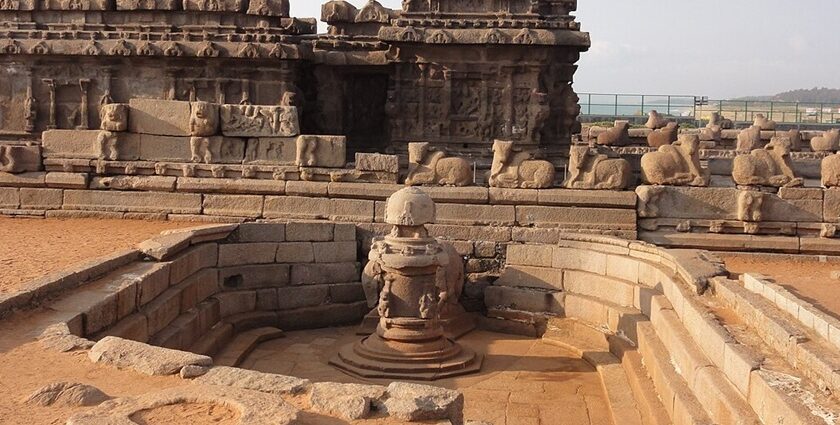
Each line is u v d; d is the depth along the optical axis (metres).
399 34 22.34
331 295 16.52
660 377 10.60
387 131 24.39
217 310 14.85
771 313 9.31
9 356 8.29
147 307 12.05
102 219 17.66
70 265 12.27
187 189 17.66
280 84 22.97
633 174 17.75
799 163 22.83
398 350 13.23
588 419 11.15
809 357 7.80
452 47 22.72
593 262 15.56
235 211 17.47
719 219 16.64
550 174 16.98
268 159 17.84
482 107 22.98
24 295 9.81
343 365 13.36
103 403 6.62
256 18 23.02
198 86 22.94
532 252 16.17
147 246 13.30
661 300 12.65
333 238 16.64
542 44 22.34
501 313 15.88
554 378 12.95
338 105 25.09
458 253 15.91
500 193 16.88
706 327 9.88
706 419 8.70
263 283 16.05
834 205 16.38
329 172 17.48
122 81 23.02
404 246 13.33
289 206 17.41
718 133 35.41
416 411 6.79
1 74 23.08
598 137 31.20
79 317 9.87
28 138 23.19
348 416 6.75
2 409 6.75
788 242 16.22
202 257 14.90
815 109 54.62
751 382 8.09
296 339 15.45
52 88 22.98
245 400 6.63
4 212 17.80
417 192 13.57
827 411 6.95
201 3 22.72
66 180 17.78
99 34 22.72
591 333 14.58
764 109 53.12
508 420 11.08
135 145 18.09
